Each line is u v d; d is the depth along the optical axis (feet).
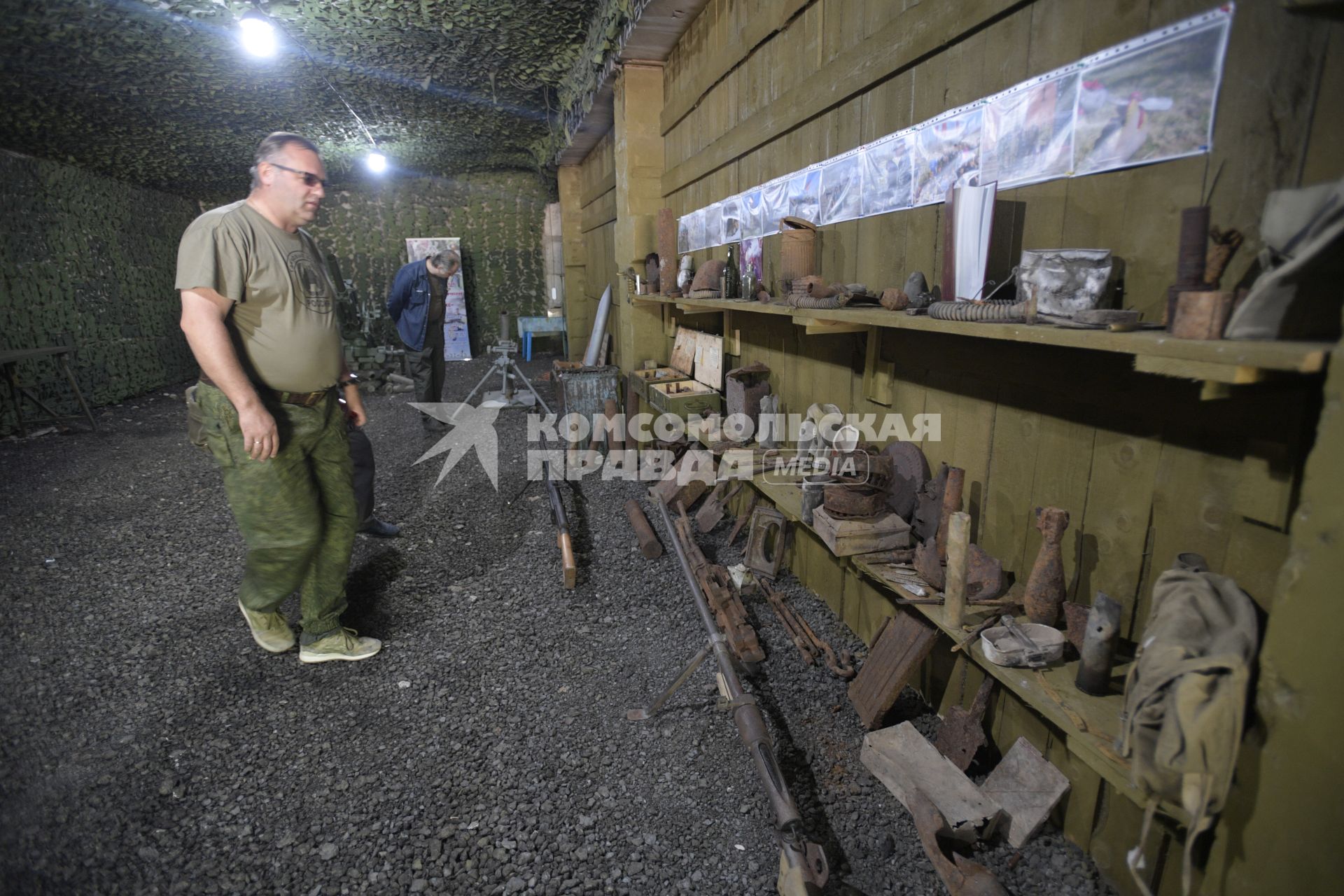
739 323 13.96
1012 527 7.10
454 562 12.59
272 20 15.78
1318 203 3.65
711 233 14.66
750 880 6.11
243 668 9.36
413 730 8.13
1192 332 4.11
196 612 10.80
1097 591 6.14
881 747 7.08
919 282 7.40
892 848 6.27
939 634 7.33
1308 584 3.66
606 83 18.58
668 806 6.95
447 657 9.64
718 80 13.62
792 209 10.95
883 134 8.44
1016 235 6.46
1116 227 5.43
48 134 22.06
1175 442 5.23
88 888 6.06
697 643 9.80
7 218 22.56
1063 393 6.27
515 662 9.48
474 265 41.01
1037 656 5.95
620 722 8.21
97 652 9.71
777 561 11.05
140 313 29.84
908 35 7.64
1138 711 4.20
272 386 8.15
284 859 6.39
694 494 13.89
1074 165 5.73
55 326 24.59
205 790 7.22
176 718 8.34
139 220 30.17
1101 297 5.28
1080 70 5.57
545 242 40.98
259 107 22.29
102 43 16.06
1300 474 4.28
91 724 8.21
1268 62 4.24
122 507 15.35
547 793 7.14
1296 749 3.80
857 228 9.20
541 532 13.87
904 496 8.66
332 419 8.93
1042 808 6.05
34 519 14.64
